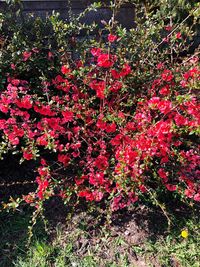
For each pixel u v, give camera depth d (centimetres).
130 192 253
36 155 246
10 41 299
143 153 240
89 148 269
